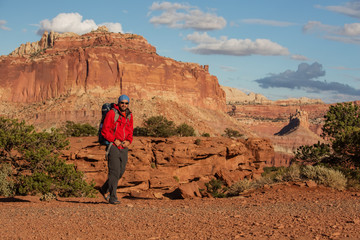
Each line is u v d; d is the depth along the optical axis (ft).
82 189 50.31
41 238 15.02
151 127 225.97
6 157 56.18
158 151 120.98
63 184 49.88
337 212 21.12
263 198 33.12
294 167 51.26
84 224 17.93
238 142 156.87
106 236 15.39
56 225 17.65
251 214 21.06
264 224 17.49
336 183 40.50
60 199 33.99
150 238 14.74
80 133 197.98
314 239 13.97
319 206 24.66
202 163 127.24
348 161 67.46
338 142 66.39
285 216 19.98
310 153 73.87
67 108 645.10
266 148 171.01
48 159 54.54
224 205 27.25
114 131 25.16
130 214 21.04
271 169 182.19
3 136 55.21
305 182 41.68
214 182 94.02
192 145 125.59
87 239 14.89
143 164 101.86
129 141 25.95
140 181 99.71
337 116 85.66
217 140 142.41
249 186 52.90
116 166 25.61
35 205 26.35
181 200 32.68
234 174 137.59
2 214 21.15
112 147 25.35
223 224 17.76
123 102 24.89
